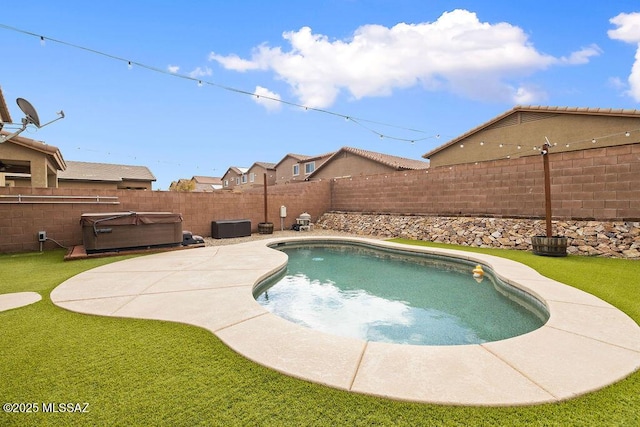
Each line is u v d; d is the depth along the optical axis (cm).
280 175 3228
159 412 192
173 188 4888
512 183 957
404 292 559
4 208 800
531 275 538
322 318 438
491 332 388
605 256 707
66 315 354
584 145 1220
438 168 1155
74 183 2270
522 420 188
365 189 1441
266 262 671
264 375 233
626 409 198
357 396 209
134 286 477
